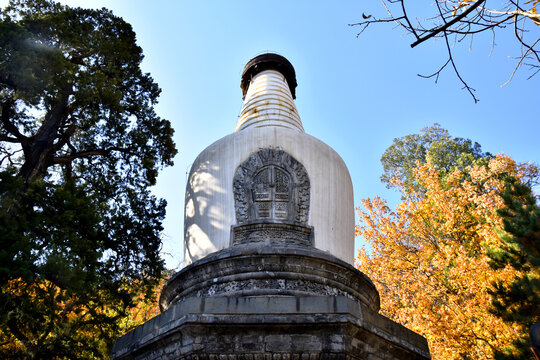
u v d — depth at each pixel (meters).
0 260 10.38
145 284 19.09
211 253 10.64
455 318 17.84
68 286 11.70
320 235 10.87
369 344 8.54
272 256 9.75
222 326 8.20
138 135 20.75
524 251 12.39
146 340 8.88
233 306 8.37
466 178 30.05
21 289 11.95
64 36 16.39
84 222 13.68
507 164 25.64
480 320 17.38
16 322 13.10
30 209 13.08
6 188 11.83
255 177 11.30
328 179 11.64
